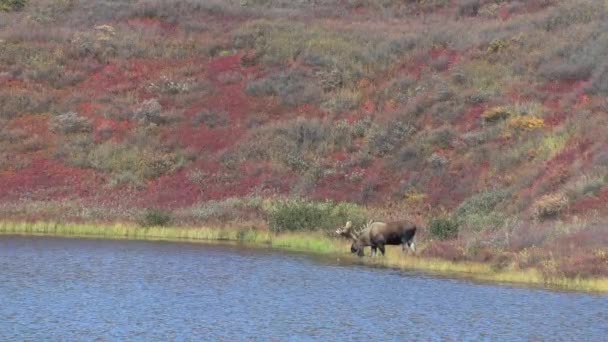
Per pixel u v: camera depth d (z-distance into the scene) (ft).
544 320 270.26
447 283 347.56
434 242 454.40
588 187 476.95
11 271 365.40
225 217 566.36
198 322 265.13
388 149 645.92
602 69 648.79
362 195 598.34
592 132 555.69
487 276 369.30
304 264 404.57
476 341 241.55
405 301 304.71
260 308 289.12
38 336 241.76
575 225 426.10
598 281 340.80
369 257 434.30
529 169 550.77
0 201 611.47
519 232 428.56
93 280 345.31
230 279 354.13
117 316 272.72
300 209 534.78
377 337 246.06
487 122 641.40
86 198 620.90
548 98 654.12
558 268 356.38
